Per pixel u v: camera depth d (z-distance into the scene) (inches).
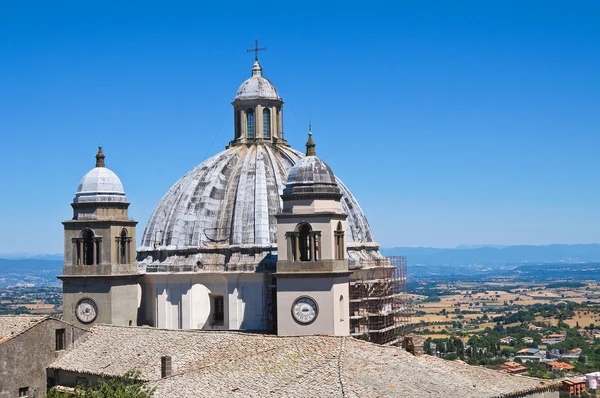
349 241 4867.1
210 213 4758.9
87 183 4687.5
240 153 5059.1
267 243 4581.7
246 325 4510.3
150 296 4744.1
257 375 3501.5
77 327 4394.7
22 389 4138.8
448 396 3326.8
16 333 4156.0
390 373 3467.0
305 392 3277.6
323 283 4207.7
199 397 3388.3
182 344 4109.3
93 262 4633.4
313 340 3786.9
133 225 4741.6
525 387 3607.3
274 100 5187.0
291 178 4318.4
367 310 4712.1
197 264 4623.5
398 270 5329.7
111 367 4062.5
